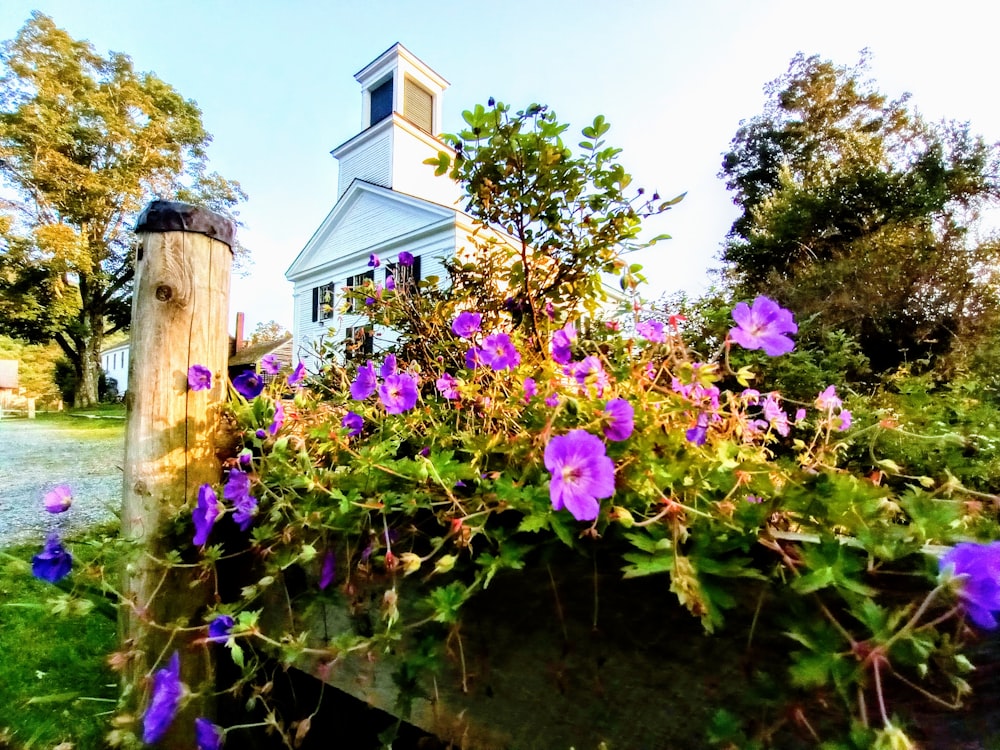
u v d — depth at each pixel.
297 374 1.37
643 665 0.64
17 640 1.70
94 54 17.02
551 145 1.50
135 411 1.00
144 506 0.98
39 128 15.29
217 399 1.08
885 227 9.15
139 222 1.03
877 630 0.48
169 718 0.77
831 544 0.53
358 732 1.03
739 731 0.56
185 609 1.00
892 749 0.44
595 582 0.65
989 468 0.98
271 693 1.01
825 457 0.79
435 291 1.96
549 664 0.70
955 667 0.50
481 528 0.66
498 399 1.03
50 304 16.45
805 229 9.73
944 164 9.60
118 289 18.50
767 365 2.15
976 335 6.60
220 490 1.02
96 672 1.45
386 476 0.83
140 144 16.97
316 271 13.19
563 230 1.68
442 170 1.63
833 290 7.31
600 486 0.58
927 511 0.52
